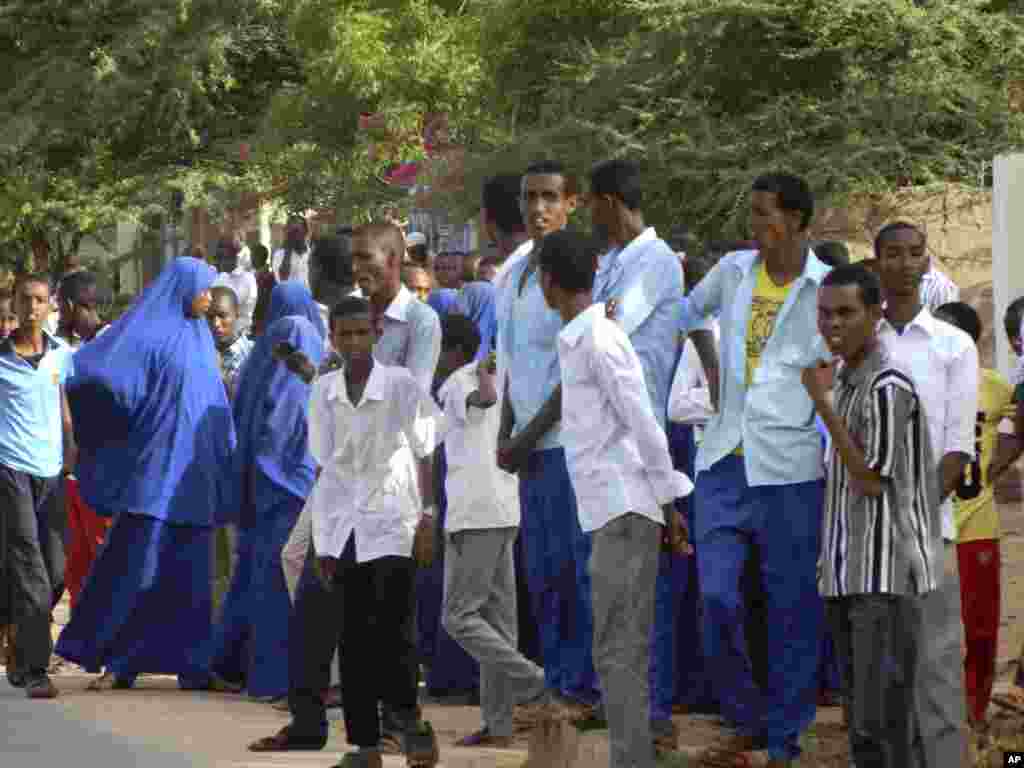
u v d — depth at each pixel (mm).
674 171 29297
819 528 11734
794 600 11750
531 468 12680
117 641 17000
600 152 30641
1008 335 15984
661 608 12977
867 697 10352
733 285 12164
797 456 11703
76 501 19766
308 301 16453
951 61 29734
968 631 12906
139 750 13617
